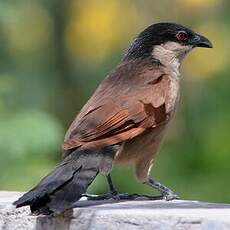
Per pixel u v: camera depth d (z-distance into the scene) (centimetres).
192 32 1001
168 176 1580
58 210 738
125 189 1576
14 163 1321
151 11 1820
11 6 1541
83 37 1819
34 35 1792
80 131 823
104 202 834
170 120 934
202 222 705
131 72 938
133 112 866
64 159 809
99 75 1789
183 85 1708
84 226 757
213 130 1605
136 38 994
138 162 930
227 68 1712
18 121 1346
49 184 755
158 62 973
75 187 761
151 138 908
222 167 1559
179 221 715
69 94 1789
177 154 1614
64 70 1800
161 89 917
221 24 1769
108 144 824
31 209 743
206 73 1714
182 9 1803
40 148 1335
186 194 1542
